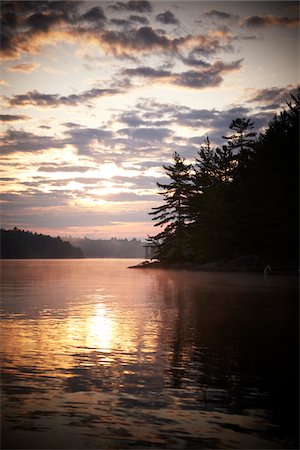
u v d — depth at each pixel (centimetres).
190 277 3975
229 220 5834
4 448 489
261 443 505
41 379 728
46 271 5903
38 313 1536
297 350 952
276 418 573
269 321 1349
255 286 2789
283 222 4516
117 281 3534
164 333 1148
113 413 584
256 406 612
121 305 1791
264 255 5206
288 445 500
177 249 6769
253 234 5262
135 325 1275
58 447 492
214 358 878
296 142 4719
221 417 573
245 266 5038
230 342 1035
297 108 5162
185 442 505
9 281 3509
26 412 585
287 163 4747
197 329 1207
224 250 6006
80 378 736
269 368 805
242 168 6581
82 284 3148
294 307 1697
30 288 2736
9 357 877
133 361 853
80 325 1270
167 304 1819
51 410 592
